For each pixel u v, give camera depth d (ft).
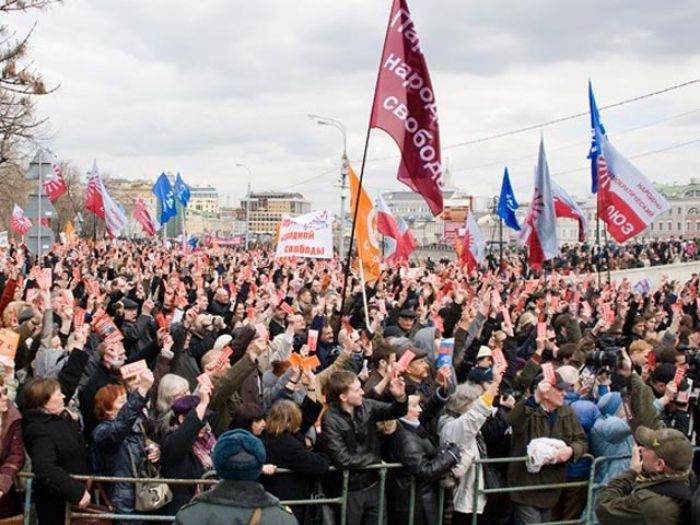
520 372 29.91
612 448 25.31
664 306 68.33
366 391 25.79
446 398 25.16
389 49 31.19
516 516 25.02
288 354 32.73
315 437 23.67
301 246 74.13
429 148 31.32
